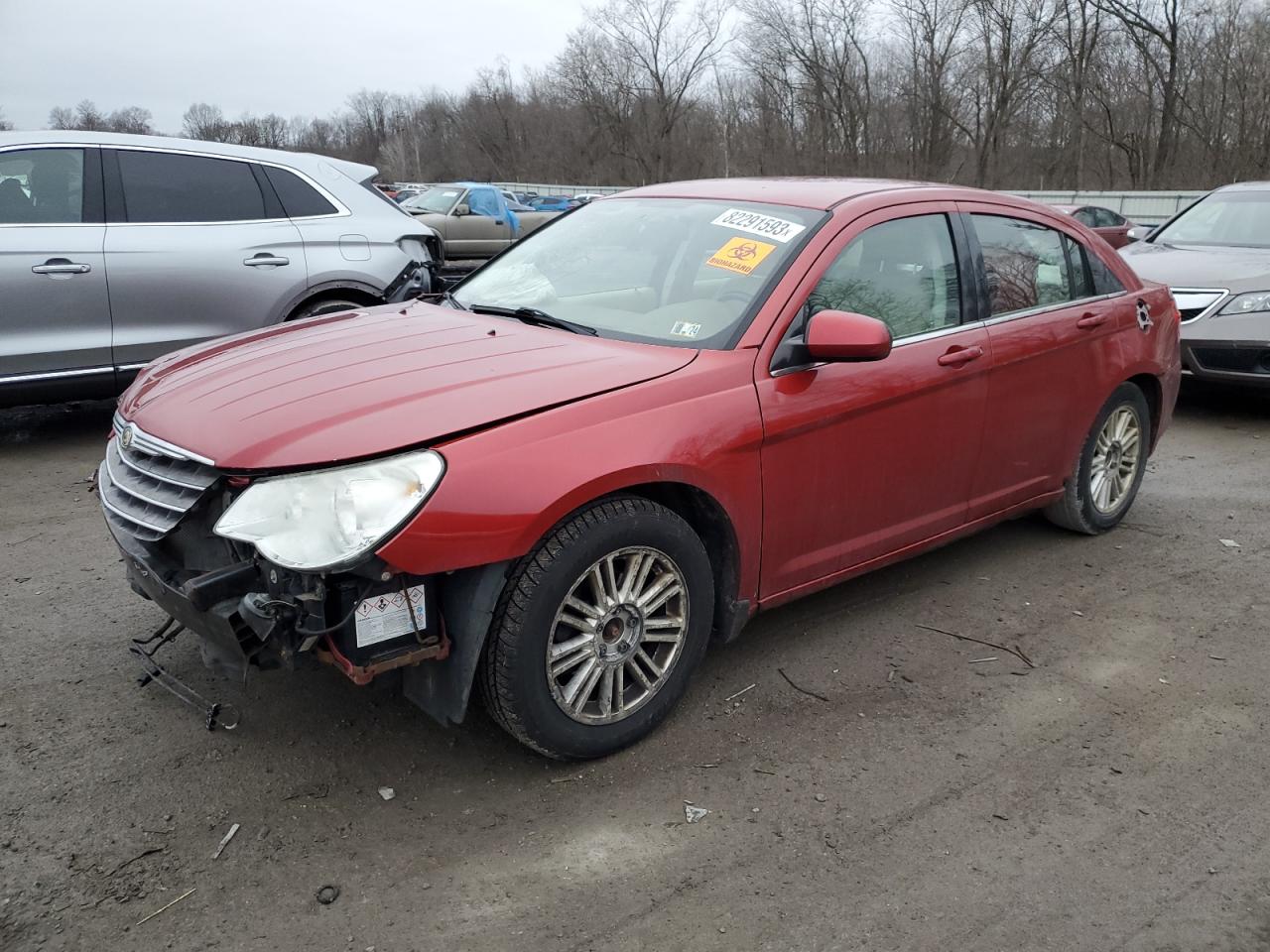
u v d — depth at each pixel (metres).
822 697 3.49
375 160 84.06
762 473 3.27
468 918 2.42
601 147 59.53
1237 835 2.82
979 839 2.77
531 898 2.49
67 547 4.68
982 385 4.02
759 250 3.61
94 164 6.16
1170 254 8.38
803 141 49.28
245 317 6.56
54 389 6.03
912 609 4.22
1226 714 3.46
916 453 3.81
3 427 6.98
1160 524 5.38
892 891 2.56
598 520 2.86
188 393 3.07
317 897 2.48
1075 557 4.85
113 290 6.09
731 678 3.60
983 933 2.42
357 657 2.62
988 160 44.66
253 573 2.62
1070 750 3.21
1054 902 2.53
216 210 6.53
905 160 47.03
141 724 3.19
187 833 2.69
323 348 3.33
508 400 2.83
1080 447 4.73
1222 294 7.61
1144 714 3.45
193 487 2.68
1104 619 4.19
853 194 3.87
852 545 3.71
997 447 4.21
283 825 2.74
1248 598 4.43
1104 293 4.80
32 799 2.80
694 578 3.13
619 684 3.05
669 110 57.12
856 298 3.62
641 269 3.83
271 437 2.64
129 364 6.23
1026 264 4.39
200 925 2.38
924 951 2.36
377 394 2.84
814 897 2.53
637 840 2.72
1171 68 38.31
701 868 2.62
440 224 14.50
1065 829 2.82
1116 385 4.79
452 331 3.48
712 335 3.34
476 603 2.71
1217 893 2.58
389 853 2.64
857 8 46.00
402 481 2.56
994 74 43.47
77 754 3.02
